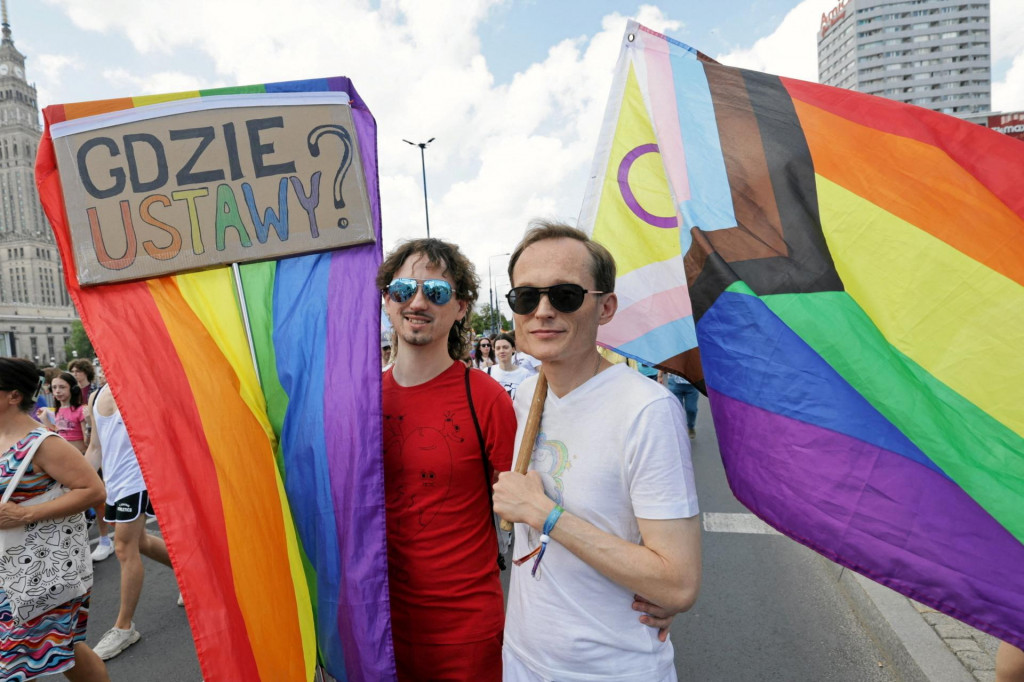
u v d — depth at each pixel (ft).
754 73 6.46
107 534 16.11
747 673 9.10
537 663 4.34
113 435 10.77
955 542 4.17
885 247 5.25
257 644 5.57
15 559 7.24
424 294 5.88
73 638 7.58
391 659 5.49
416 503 5.80
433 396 5.99
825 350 4.86
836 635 10.08
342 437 5.82
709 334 5.23
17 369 7.73
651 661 4.11
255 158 6.07
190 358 5.94
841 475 4.49
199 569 5.47
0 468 7.35
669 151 6.25
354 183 6.14
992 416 4.56
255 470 5.96
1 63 397.80
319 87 6.14
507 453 5.79
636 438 3.96
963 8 473.67
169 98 5.96
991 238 5.07
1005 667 5.58
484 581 5.80
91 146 5.82
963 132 5.53
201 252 6.01
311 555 5.97
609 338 6.77
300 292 6.18
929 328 4.93
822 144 5.81
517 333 4.65
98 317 5.79
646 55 6.86
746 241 5.46
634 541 4.15
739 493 4.86
